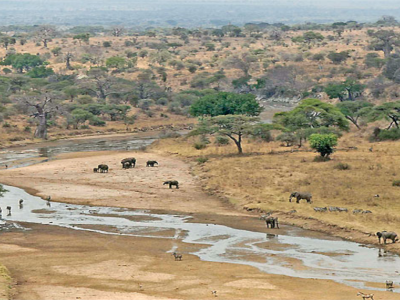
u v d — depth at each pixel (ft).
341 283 110.73
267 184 216.54
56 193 215.92
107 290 105.40
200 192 215.31
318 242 144.56
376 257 130.11
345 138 352.90
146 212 184.75
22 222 171.12
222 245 142.72
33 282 111.45
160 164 285.02
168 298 99.91
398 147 302.25
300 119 345.31
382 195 188.24
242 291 104.58
